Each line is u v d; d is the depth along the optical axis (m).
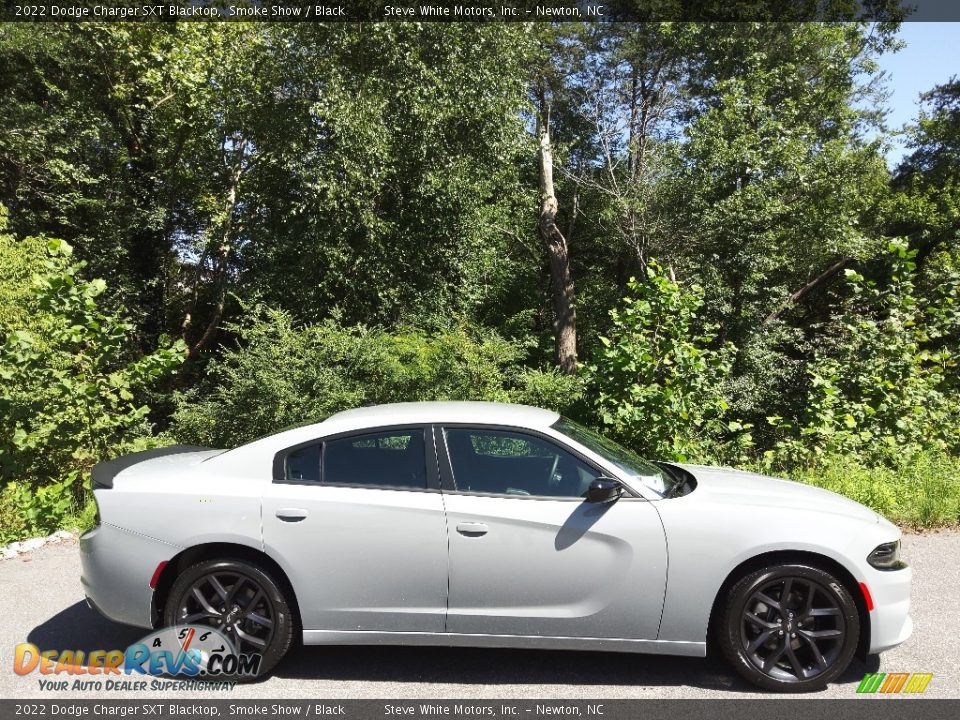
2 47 16.52
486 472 3.89
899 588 3.71
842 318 9.89
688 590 3.66
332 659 4.08
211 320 21.92
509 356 11.18
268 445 4.00
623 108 23.83
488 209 17.67
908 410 9.01
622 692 3.65
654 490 3.88
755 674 3.64
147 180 19.48
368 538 3.75
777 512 3.74
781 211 16.89
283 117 15.33
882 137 19.66
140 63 17.05
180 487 3.88
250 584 3.81
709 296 16.89
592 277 25.92
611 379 8.37
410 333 13.48
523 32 16.56
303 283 15.51
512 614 3.73
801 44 19.59
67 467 7.89
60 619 4.69
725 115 17.59
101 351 7.89
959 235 20.12
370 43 15.10
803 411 9.09
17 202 16.92
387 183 15.73
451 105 15.34
